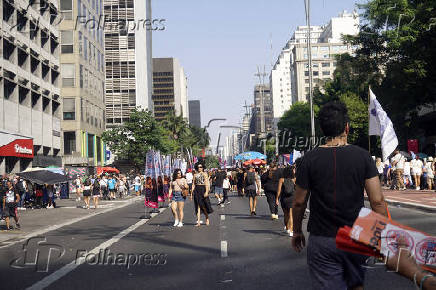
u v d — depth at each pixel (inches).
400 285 259.1
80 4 2217.0
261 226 570.3
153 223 659.4
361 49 1713.8
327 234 128.5
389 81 1648.6
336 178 129.3
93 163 2390.5
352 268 126.2
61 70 2149.4
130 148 2071.9
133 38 3383.4
